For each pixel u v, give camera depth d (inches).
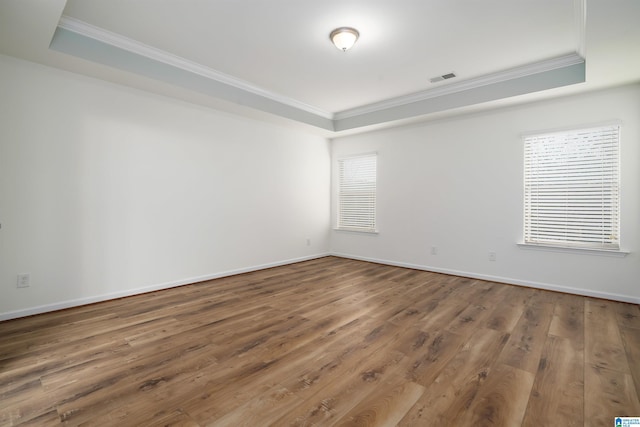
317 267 202.8
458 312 120.1
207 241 167.6
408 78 153.4
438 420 60.8
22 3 80.3
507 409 64.0
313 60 134.9
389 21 105.3
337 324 108.2
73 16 104.0
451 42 119.2
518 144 157.9
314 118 202.4
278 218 205.0
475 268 173.3
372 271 191.2
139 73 124.6
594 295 138.8
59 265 121.0
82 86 125.1
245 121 183.8
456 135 178.7
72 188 123.6
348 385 72.4
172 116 151.9
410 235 199.2
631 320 111.6
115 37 115.9
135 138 139.9
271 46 123.1
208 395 68.3
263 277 175.8
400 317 114.8
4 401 65.5
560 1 94.0
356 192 229.3
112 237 134.4
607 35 92.1
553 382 73.5
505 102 152.4
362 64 138.3
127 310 121.5
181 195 156.3
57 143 119.8
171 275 153.4
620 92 132.0
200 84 144.3
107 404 64.9
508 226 161.8
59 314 116.5
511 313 119.0
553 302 132.0
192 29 111.4
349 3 95.9
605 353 87.4
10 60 109.7
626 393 69.1
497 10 98.8
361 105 195.8
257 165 191.0
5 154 109.3
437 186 186.7
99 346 91.0
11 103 110.1
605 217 136.8
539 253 153.2
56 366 79.8
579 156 142.1
